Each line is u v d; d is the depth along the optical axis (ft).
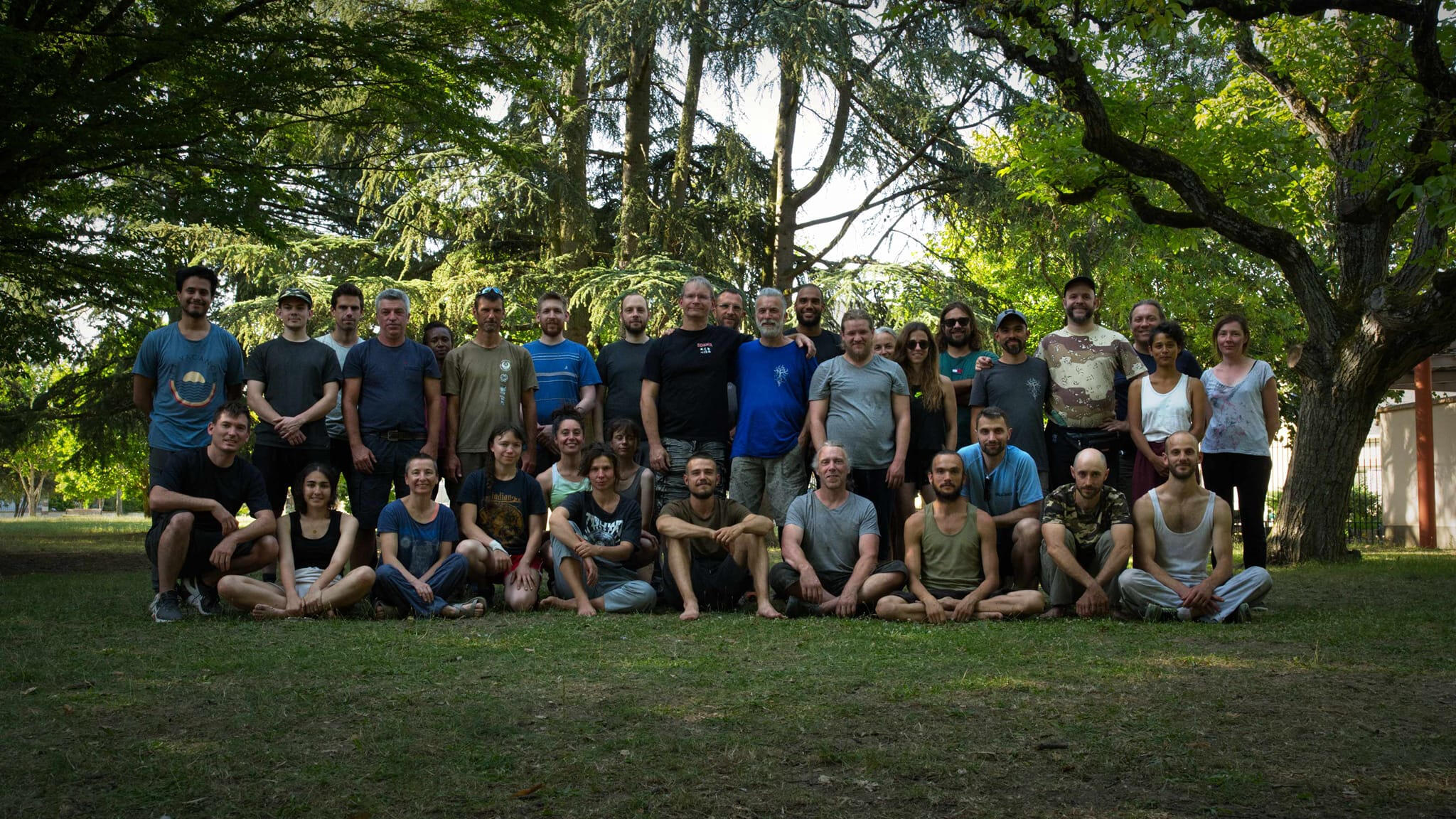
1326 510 33.63
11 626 17.24
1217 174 37.86
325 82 30.76
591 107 55.88
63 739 9.96
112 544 53.57
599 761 9.21
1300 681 12.51
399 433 21.40
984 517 18.84
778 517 21.49
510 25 35.04
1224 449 22.12
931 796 8.36
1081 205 41.39
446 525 20.02
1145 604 17.98
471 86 34.45
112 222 52.37
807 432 21.97
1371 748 9.64
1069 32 28.86
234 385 21.33
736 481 21.52
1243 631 16.53
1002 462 20.17
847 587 18.84
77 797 8.33
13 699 11.56
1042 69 30.86
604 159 59.67
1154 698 11.60
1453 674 12.94
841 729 10.30
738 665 13.58
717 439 21.80
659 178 59.57
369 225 61.31
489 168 50.96
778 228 59.57
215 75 29.14
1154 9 24.31
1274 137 37.50
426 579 18.94
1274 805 8.16
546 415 24.14
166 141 28.89
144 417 52.21
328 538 19.51
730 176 55.16
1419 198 20.12
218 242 53.47
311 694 11.73
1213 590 17.90
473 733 10.12
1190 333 61.72
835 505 19.67
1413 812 8.01
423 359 21.88
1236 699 11.58
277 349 21.24
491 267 53.93
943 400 22.29
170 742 9.83
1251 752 9.50
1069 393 21.89
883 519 21.22
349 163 38.34
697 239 54.95
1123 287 58.49
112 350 50.55
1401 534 54.34
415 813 8.01
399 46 32.32
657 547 20.86
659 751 9.53
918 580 18.56
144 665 13.47
